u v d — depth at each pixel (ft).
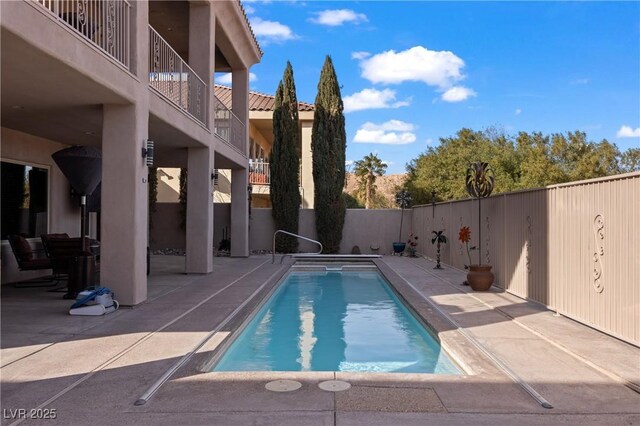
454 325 22.06
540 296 26.55
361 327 25.94
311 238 65.82
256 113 74.90
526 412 12.53
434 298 29.53
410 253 61.62
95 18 23.72
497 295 30.60
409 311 28.25
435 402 13.12
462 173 81.25
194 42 40.50
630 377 14.78
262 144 92.89
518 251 29.66
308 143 73.67
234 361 19.56
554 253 24.80
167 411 12.55
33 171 36.58
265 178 73.87
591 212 21.13
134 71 25.30
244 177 57.98
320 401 13.16
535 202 27.14
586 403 13.10
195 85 39.09
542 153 72.33
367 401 13.17
